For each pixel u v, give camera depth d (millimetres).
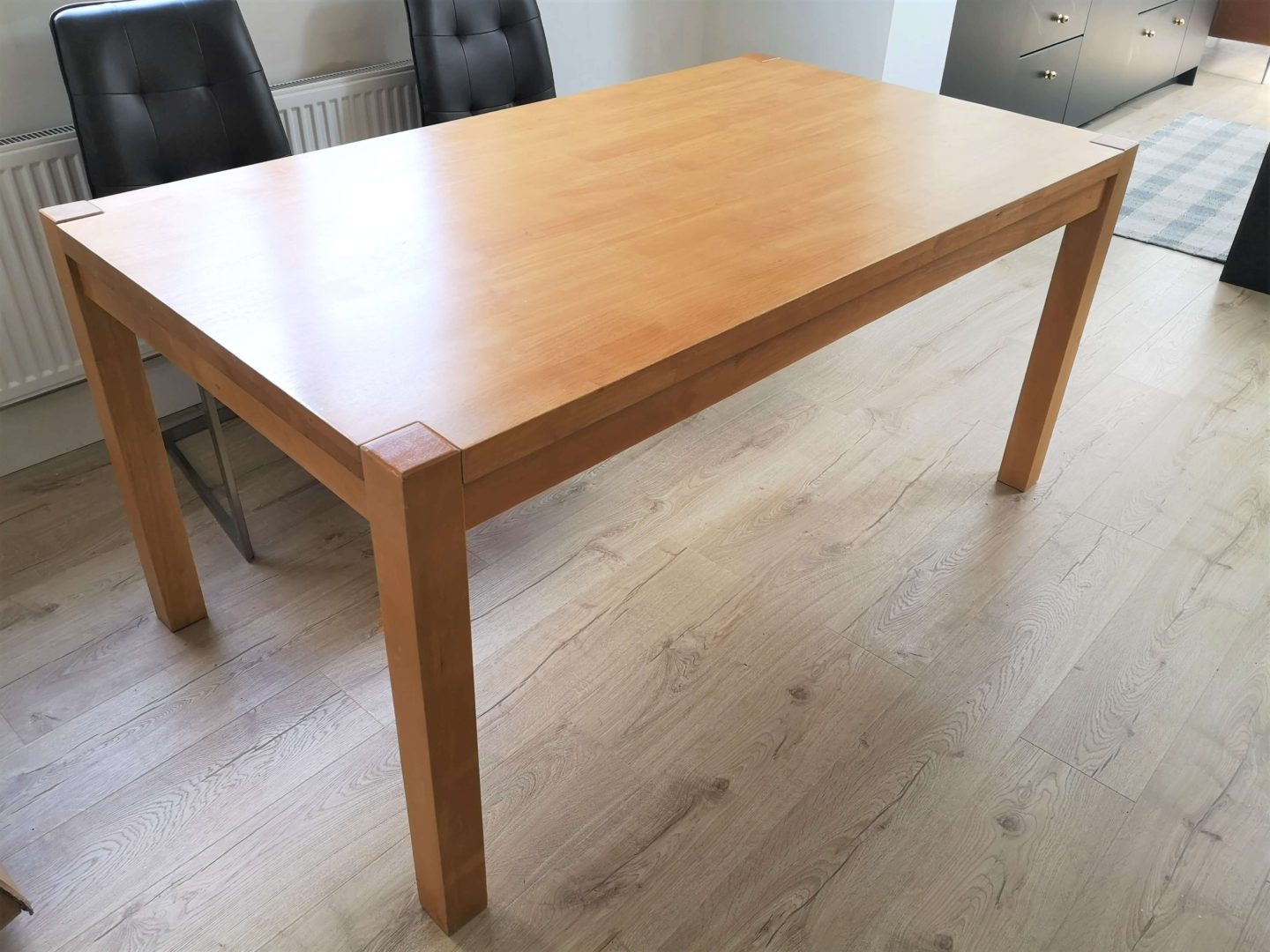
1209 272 3299
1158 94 5027
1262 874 1495
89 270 1433
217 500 2104
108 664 1773
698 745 1670
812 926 1406
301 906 1409
